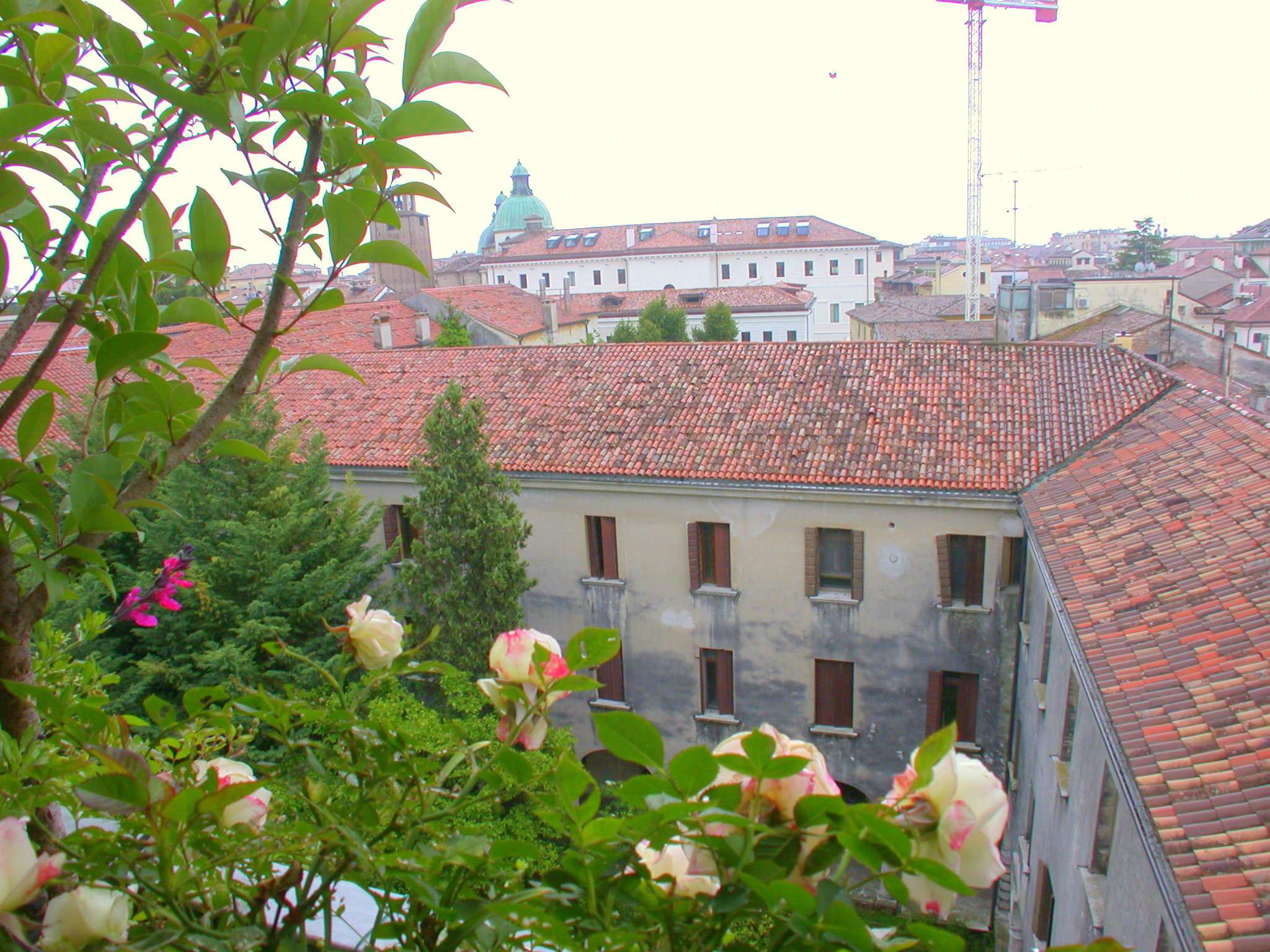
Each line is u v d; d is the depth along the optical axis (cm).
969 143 6378
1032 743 1645
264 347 278
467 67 262
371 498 2234
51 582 268
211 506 1858
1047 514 1576
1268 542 1142
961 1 6191
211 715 264
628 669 2167
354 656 269
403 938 230
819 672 2042
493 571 1798
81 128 266
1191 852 764
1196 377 2536
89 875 214
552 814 198
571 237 9469
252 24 255
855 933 163
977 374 2045
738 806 174
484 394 2347
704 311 6475
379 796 256
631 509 2061
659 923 196
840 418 2016
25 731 271
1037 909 1471
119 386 298
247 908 271
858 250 8775
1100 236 19150
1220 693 935
